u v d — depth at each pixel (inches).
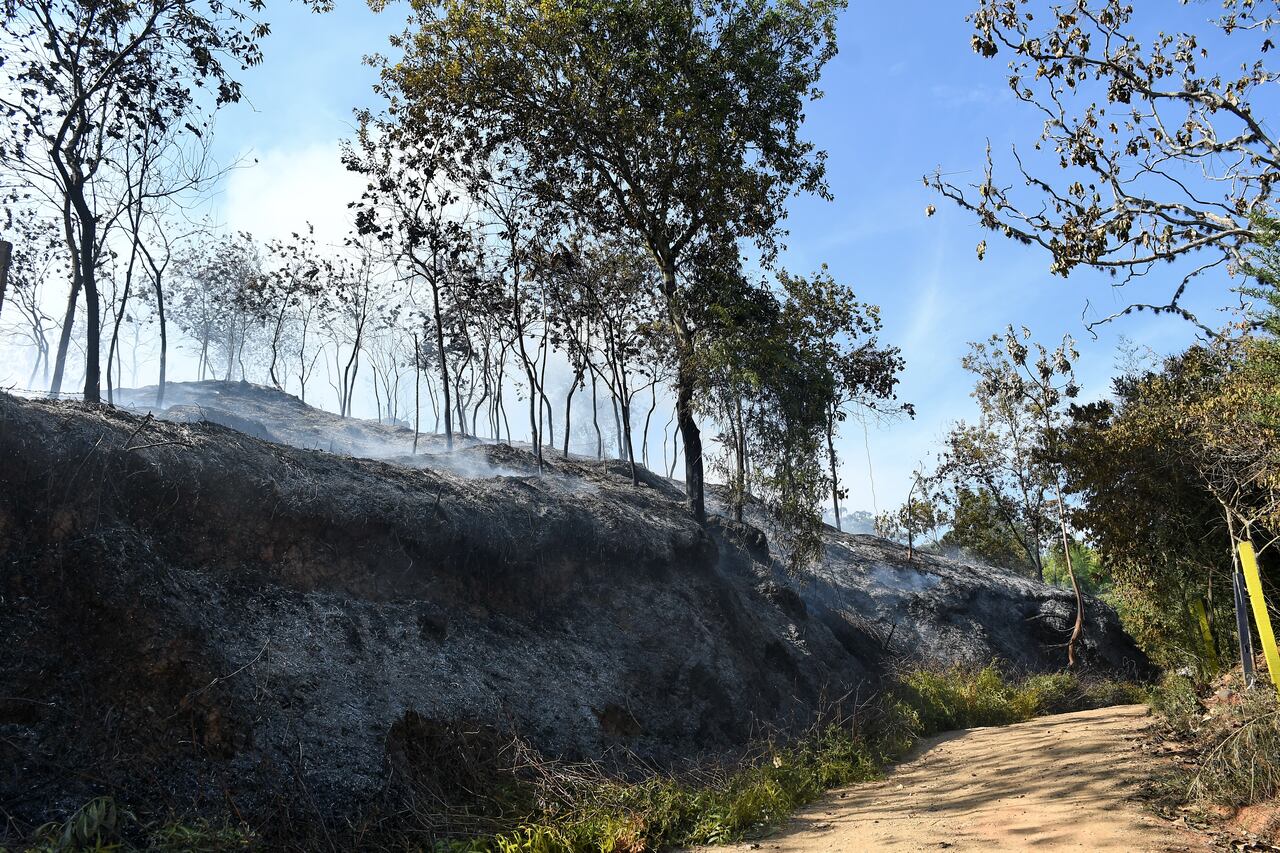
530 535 587.8
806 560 890.1
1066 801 360.2
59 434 377.4
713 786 441.7
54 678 312.8
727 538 924.0
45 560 339.6
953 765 508.1
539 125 922.7
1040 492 1286.9
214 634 376.8
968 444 1334.9
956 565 1316.4
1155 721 526.3
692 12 878.4
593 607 604.7
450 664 465.1
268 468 469.4
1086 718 647.1
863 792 458.9
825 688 709.9
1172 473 635.5
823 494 884.6
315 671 399.2
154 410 1022.4
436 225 1035.9
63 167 545.3
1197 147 439.5
